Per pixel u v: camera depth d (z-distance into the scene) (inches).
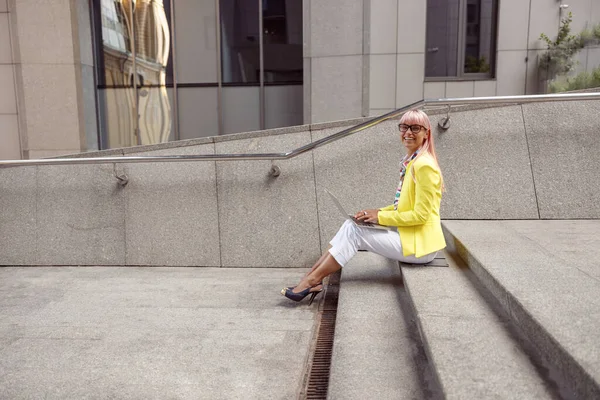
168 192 210.5
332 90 379.6
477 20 370.0
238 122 416.2
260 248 206.8
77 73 398.6
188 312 154.2
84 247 218.5
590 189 186.7
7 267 222.1
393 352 107.7
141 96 420.8
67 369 116.0
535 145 188.9
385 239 144.8
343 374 98.4
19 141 410.6
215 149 207.8
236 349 125.1
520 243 144.7
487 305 112.7
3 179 221.9
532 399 72.0
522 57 364.2
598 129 185.2
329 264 150.5
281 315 149.7
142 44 414.3
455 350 88.8
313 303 159.9
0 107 405.4
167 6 406.9
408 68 370.3
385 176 197.3
